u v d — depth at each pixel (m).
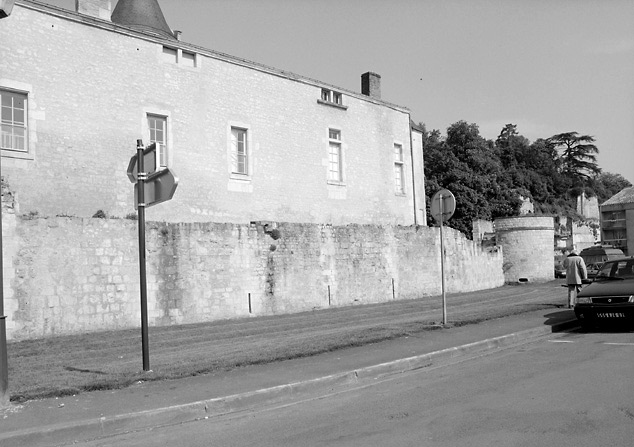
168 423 6.79
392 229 24.30
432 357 10.20
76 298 14.31
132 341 12.69
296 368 9.16
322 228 21.12
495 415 6.38
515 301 20.08
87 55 18.61
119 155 19.14
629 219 59.25
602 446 5.25
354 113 27.94
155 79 20.36
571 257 16.77
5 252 13.13
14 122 16.97
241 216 22.66
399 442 5.61
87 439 6.25
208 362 9.52
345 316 17.66
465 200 48.25
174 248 16.47
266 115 23.94
